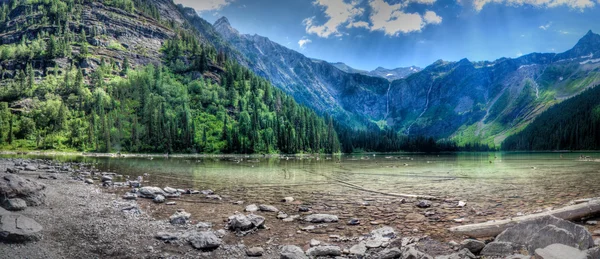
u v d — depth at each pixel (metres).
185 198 22.30
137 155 114.69
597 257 8.73
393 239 12.90
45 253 10.23
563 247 9.26
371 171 50.94
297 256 10.48
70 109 156.88
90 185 26.44
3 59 198.75
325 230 14.43
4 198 14.77
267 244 12.34
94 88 184.00
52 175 29.97
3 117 134.88
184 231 13.65
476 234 13.29
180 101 183.12
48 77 184.50
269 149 155.50
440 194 25.64
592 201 15.98
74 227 13.19
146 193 22.16
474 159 103.12
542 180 36.56
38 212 14.69
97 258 10.35
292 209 19.16
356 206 20.22
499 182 34.69
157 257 10.67
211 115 179.00
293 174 44.47
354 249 11.60
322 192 26.66
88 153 117.38
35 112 146.25
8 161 48.88
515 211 18.31
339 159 103.56
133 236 12.71
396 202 21.69
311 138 176.00
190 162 72.06
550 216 11.30
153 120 147.12
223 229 14.16
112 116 150.50
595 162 76.81
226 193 25.53
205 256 10.92
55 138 131.00
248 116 174.38
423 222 15.86
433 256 10.91
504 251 10.87
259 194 25.25
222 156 124.88
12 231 10.62
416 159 104.38
